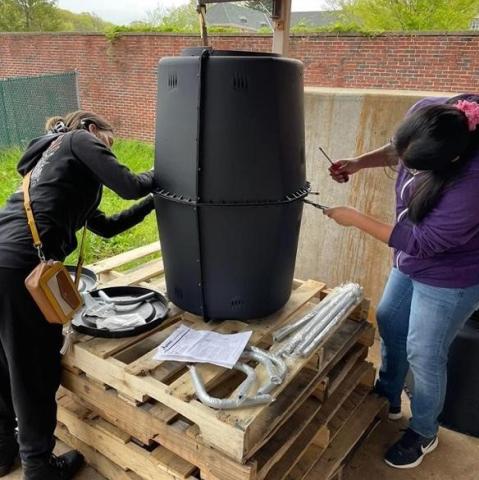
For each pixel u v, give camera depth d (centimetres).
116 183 153
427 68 755
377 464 191
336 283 286
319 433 165
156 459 149
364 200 262
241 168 153
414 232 149
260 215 160
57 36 997
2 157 757
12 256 145
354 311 200
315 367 162
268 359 149
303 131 171
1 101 812
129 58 935
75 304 152
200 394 133
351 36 786
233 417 125
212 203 155
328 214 172
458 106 133
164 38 894
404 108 240
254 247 165
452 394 207
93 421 169
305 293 203
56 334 158
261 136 151
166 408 147
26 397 154
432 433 185
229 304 175
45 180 154
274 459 139
